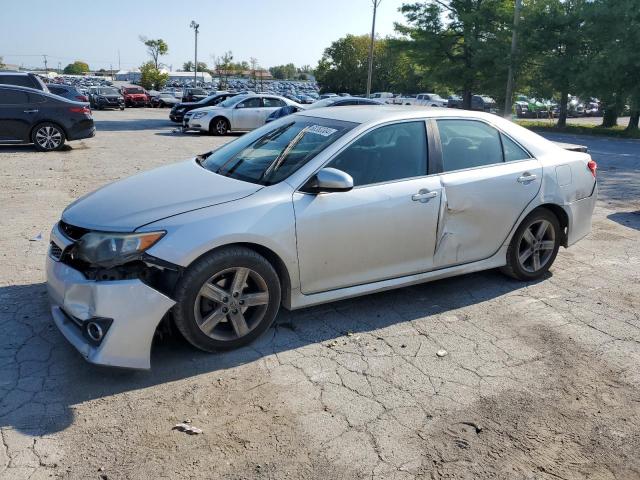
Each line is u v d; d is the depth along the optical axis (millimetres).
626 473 2738
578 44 29391
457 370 3600
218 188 3781
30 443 2768
